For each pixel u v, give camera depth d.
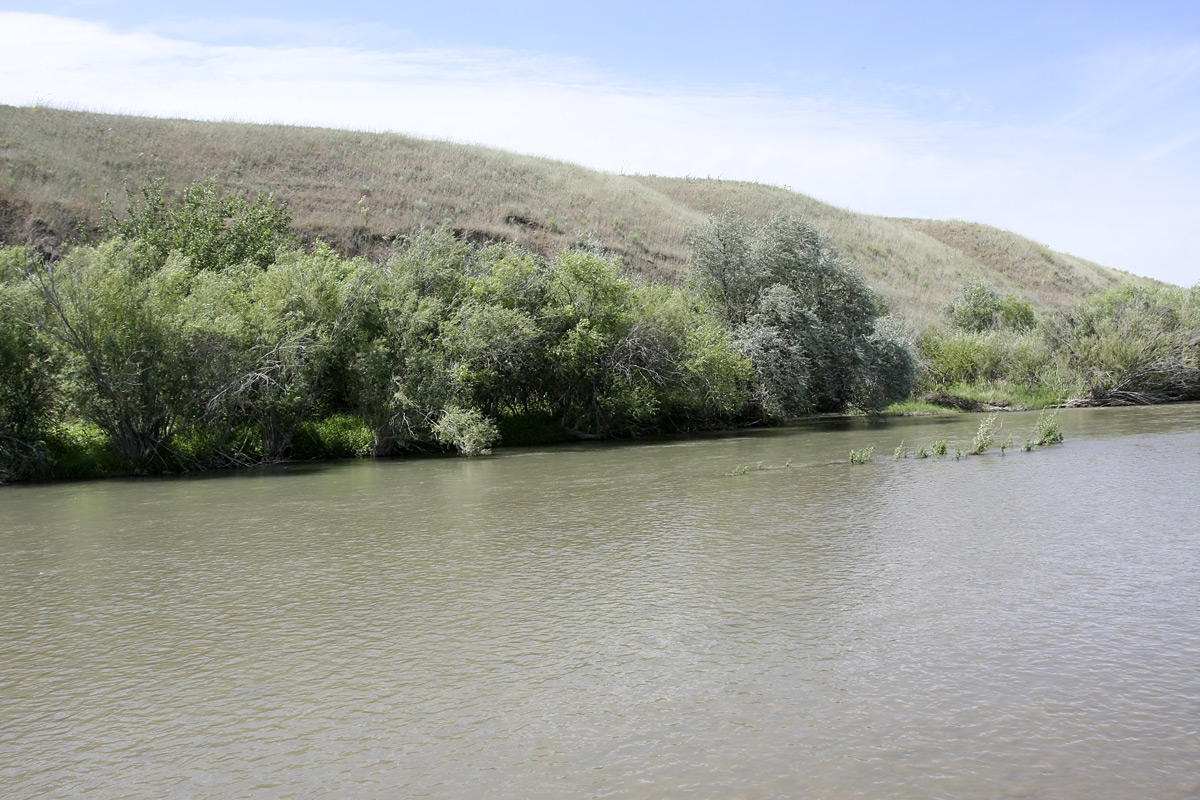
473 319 25.72
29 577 11.08
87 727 6.59
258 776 5.75
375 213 48.19
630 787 5.43
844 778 5.49
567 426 30.17
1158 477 17.86
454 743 6.14
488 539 12.84
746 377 32.38
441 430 24.64
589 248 44.00
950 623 8.57
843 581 10.12
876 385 38.00
